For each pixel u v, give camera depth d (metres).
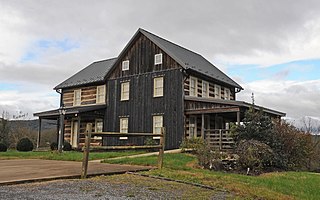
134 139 21.14
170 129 19.75
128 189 6.47
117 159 12.47
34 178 7.10
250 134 14.62
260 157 13.05
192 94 20.39
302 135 16.48
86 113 22.16
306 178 11.02
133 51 22.38
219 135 17.44
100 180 7.48
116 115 22.55
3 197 5.25
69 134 25.02
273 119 16.17
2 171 8.61
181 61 19.73
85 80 24.89
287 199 6.76
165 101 20.25
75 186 6.55
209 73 21.83
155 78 20.94
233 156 13.29
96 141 23.28
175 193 6.34
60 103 26.47
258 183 8.71
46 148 23.89
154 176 8.33
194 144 16.42
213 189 7.06
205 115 20.86
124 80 22.52
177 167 10.65
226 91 24.48
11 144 27.22
